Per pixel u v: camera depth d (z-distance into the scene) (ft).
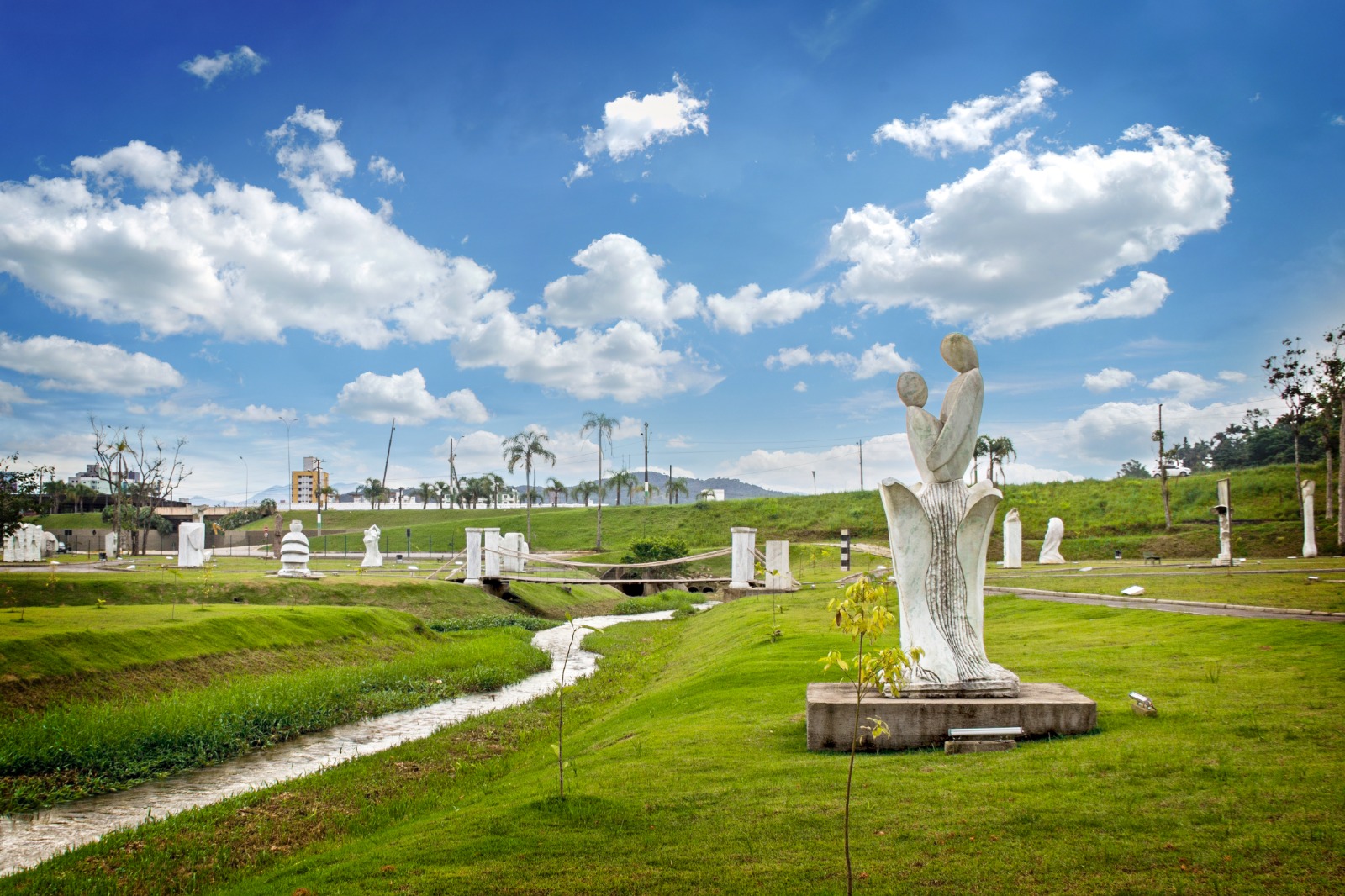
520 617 133.08
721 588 156.87
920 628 35.17
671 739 38.47
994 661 48.62
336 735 56.90
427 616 123.34
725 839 24.85
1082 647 51.60
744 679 52.49
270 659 75.25
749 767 32.04
